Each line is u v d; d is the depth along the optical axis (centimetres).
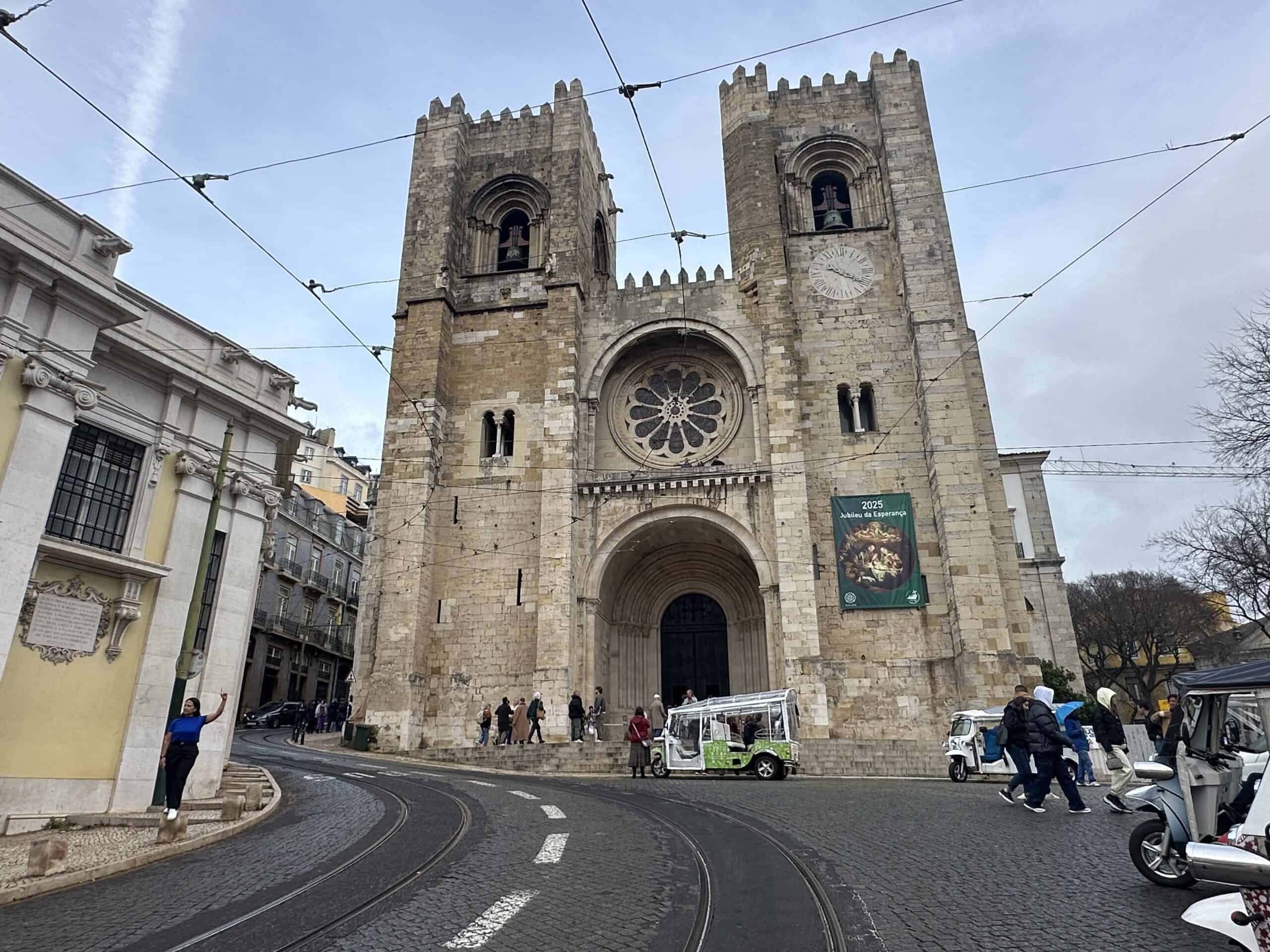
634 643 3531
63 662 1427
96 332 1466
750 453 3441
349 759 2641
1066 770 1348
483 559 3312
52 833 1310
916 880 876
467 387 3600
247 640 1795
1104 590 5881
